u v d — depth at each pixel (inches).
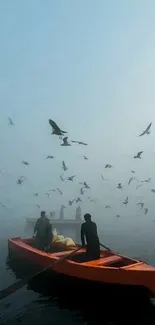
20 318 306.3
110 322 301.9
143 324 298.7
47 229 497.7
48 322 298.2
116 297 337.1
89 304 350.6
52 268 395.2
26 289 403.5
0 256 626.2
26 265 467.8
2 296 348.5
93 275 346.6
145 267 346.0
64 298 365.7
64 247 497.7
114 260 388.8
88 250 399.5
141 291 324.2
